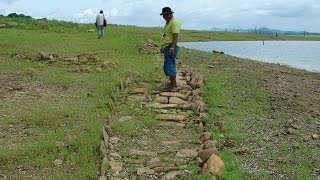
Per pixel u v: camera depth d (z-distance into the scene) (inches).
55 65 640.4
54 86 502.9
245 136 368.8
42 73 568.1
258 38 3973.9
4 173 265.9
